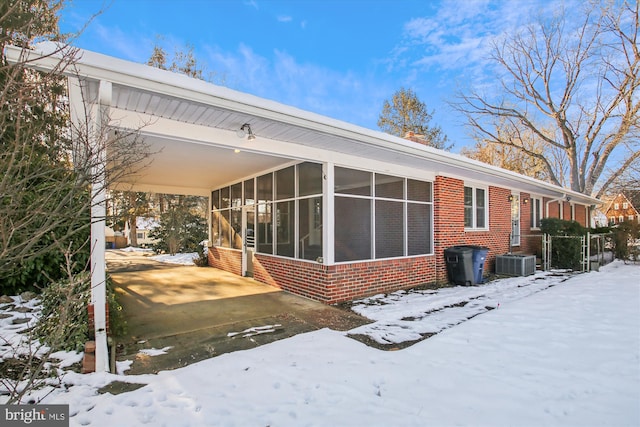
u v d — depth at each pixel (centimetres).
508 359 366
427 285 801
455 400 283
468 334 445
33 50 274
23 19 250
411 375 330
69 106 353
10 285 548
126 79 325
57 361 352
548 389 301
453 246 851
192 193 1177
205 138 462
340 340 430
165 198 2000
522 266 927
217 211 1152
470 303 634
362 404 279
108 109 324
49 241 537
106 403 278
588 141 2028
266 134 507
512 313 539
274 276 796
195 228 1852
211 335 457
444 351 389
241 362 359
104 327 376
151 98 362
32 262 533
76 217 232
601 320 499
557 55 1981
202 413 265
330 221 630
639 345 400
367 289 682
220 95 382
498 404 276
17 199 197
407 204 778
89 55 332
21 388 294
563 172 2397
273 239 805
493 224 1021
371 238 701
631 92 1783
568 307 574
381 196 724
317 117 503
